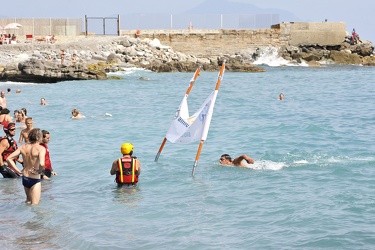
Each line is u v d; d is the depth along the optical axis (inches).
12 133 732.0
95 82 2390.5
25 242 495.5
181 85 2301.9
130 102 1695.4
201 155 852.6
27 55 3110.2
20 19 3676.2
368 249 456.8
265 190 638.5
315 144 943.7
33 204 605.9
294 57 3895.2
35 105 1615.4
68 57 3176.7
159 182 690.2
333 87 2251.5
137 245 482.3
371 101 1707.7
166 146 930.1
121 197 628.7
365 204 571.2
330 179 680.4
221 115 1379.2
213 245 477.1
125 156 675.4
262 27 4050.2
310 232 497.4
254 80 2598.4
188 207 584.4
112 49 3447.3
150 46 3683.6
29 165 606.5
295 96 1882.4
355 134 1050.7
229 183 675.4
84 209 586.9
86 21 3799.2
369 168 737.0
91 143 975.0
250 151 883.4
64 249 478.3
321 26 4055.1
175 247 475.5
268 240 483.2
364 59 3964.1
